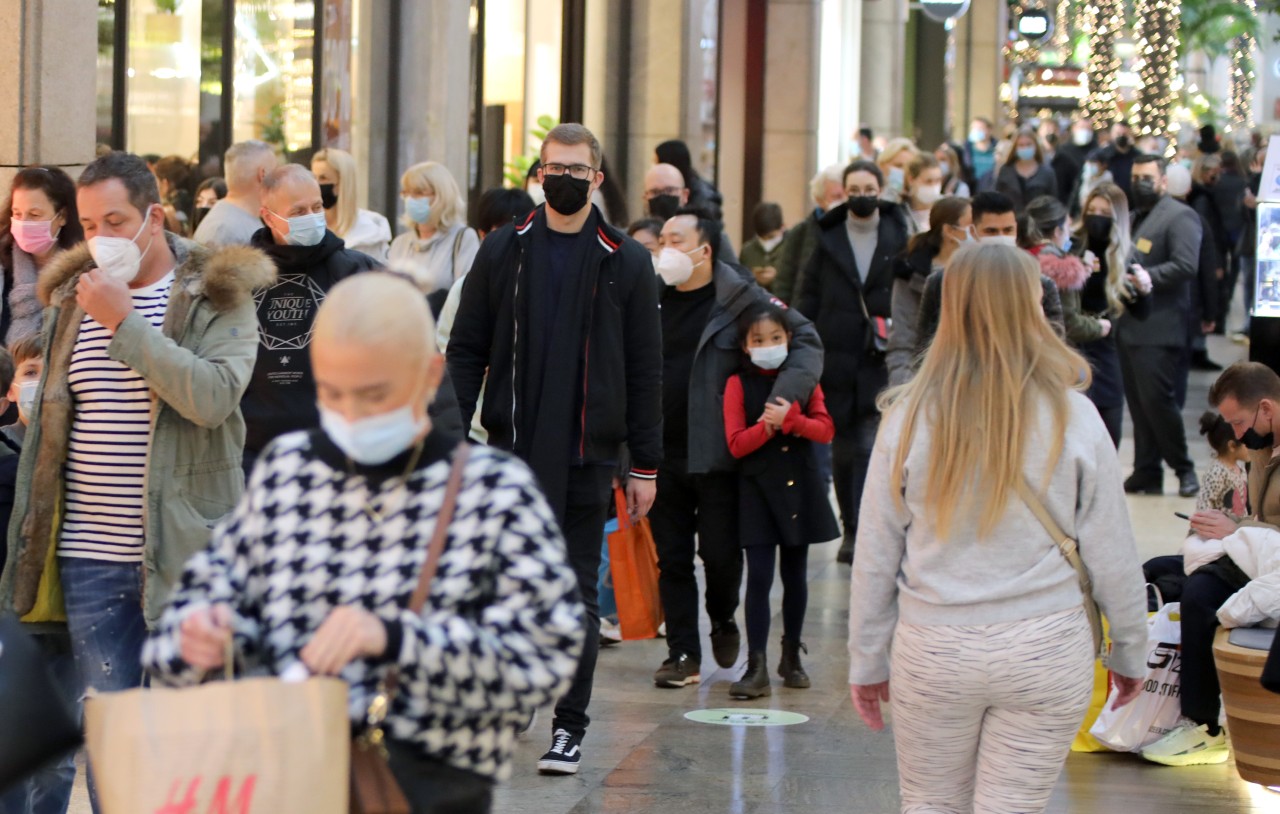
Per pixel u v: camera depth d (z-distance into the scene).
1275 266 28.38
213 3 39.22
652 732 23.17
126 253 15.60
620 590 23.44
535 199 30.59
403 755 9.88
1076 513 13.91
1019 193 67.88
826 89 81.88
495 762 10.12
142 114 37.72
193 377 15.22
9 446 18.06
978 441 13.59
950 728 14.10
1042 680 13.69
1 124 26.09
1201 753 22.05
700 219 25.75
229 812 9.25
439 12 42.94
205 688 9.40
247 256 15.95
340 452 10.10
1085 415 13.87
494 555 10.02
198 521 15.70
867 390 33.19
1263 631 19.81
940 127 109.75
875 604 14.39
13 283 22.34
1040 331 13.86
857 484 33.91
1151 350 41.72
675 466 25.88
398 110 42.88
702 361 25.20
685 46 58.62
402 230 42.88
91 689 15.62
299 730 9.30
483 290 21.20
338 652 9.42
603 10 58.50
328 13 41.41
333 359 9.65
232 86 39.88
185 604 10.16
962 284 13.87
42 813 16.94
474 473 10.10
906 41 109.31
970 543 13.77
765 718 23.95
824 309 33.41
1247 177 74.94
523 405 20.88
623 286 21.11
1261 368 21.84
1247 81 166.00
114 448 15.75
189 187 37.72
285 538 10.06
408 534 9.99
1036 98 144.38
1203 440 51.28
